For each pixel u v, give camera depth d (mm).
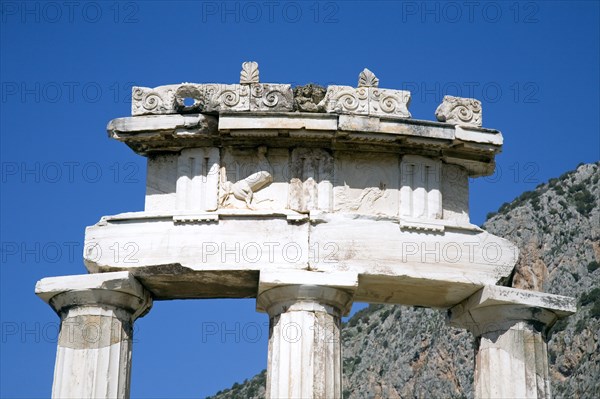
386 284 43875
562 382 109625
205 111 43844
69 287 42938
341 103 44062
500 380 43438
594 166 134375
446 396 118875
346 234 43125
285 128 43312
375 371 131875
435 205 44750
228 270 42500
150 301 45375
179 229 43250
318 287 42094
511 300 43688
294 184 44000
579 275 120125
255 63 44375
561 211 128375
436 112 45344
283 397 40906
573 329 111688
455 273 43656
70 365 42344
